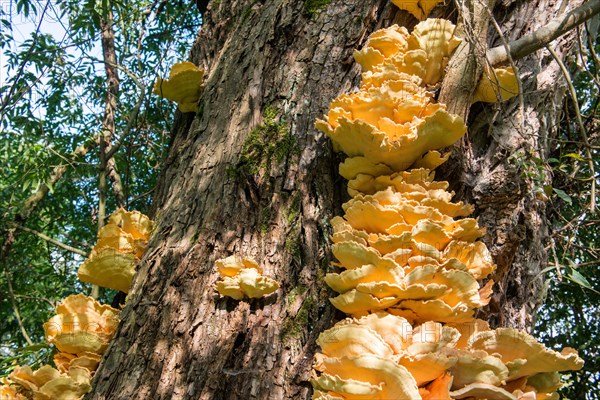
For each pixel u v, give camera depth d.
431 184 1.71
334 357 1.49
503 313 1.86
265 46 2.02
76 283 4.61
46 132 3.80
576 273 1.96
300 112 1.90
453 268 1.59
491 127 1.88
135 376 1.71
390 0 2.00
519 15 2.02
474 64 1.81
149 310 1.78
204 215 1.85
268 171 1.85
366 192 1.76
